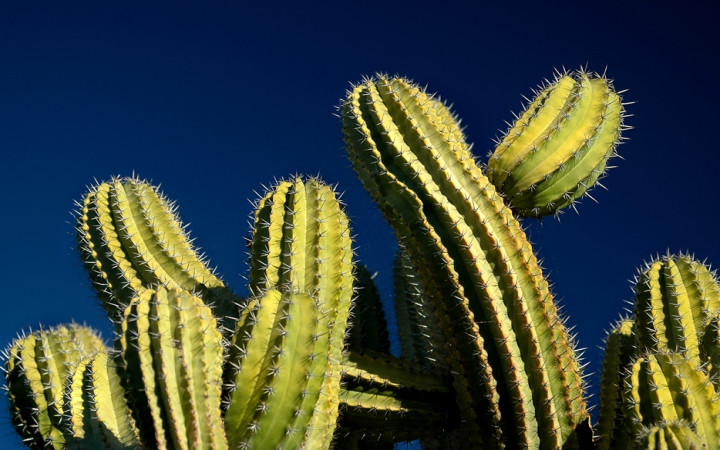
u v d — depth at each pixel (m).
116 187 4.65
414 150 4.40
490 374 4.05
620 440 3.97
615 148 4.73
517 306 4.07
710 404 3.55
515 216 4.71
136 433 3.78
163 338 3.60
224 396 3.69
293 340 3.65
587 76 4.79
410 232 4.26
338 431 4.34
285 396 3.59
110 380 3.93
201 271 4.60
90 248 4.55
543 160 4.53
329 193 4.27
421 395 4.29
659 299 4.25
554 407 4.04
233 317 4.34
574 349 4.22
